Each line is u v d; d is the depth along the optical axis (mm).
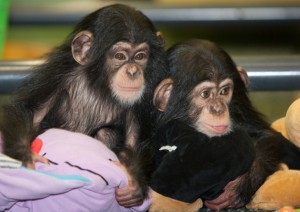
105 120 3096
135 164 2877
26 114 2994
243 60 3959
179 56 3064
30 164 2736
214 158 2828
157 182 2826
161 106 3059
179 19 7258
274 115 3998
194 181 2812
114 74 3023
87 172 2693
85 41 3064
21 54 7613
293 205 2994
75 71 3088
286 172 3033
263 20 7316
